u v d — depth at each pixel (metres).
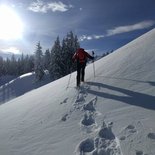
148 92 8.30
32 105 12.07
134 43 16.27
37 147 7.00
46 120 8.95
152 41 14.04
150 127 5.96
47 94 13.20
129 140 5.66
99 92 9.79
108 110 7.79
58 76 57.84
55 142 6.90
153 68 10.40
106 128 6.57
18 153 7.00
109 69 12.68
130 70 11.22
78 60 11.54
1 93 66.88
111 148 5.62
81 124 7.44
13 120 10.64
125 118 6.83
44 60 75.94
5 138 8.59
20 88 67.00
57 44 59.22
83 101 9.40
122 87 9.55
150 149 5.17
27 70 111.75
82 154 5.77
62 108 9.46
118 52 16.17
